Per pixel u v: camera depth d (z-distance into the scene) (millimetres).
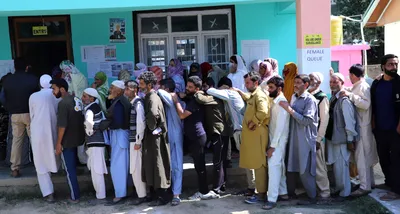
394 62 4473
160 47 7184
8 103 5242
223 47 7137
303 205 4582
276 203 4633
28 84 5230
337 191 4828
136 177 4770
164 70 7203
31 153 6066
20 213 4699
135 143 4707
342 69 7348
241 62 6234
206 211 4523
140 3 4867
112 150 4840
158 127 4582
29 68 5531
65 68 5879
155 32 7121
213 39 7129
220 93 4781
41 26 6996
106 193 5266
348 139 4527
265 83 5281
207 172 5324
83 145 5398
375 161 4816
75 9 4895
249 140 4578
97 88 5688
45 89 4961
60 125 4719
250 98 4590
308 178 4500
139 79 4609
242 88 6078
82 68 7094
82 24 7012
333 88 4664
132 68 7102
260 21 6949
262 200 4750
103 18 7000
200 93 4750
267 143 4582
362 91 4625
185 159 5875
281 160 4535
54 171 4906
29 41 7031
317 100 4535
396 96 4473
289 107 4398
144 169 4684
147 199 4902
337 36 7473
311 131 4434
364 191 4719
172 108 4836
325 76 4910
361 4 13430
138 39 7086
